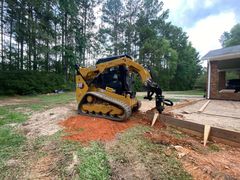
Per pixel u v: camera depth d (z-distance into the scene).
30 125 4.52
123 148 2.97
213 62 12.93
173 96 15.34
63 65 21.61
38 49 16.86
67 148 2.97
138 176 2.16
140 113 5.64
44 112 6.35
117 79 5.23
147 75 4.68
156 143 3.19
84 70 5.64
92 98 5.29
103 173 2.22
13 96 13.77
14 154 2.80
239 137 2.99
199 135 3.54
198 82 32.53
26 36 16.05
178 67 39.16
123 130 3.97
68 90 20.06
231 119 5.18
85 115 5.34
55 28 19.86
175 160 2.54
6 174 2.24
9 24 15.85
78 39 22.75
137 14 31.31
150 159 2.58
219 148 3.00
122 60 4.96
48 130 4.03
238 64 14.16
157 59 30.89
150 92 4.80
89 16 25.50
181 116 5.48
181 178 2.11
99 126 4.14
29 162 2.54
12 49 17.53
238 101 10.91
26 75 16.03
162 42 31.61
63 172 2.26
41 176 2.19
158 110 4.61
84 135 3.56
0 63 17.03
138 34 31.00
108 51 29.70
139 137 3.50
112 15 30.97
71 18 21.66
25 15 15.27
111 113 4.86
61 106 7.84
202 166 2.37
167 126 4.25
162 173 2.21
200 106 8.16
